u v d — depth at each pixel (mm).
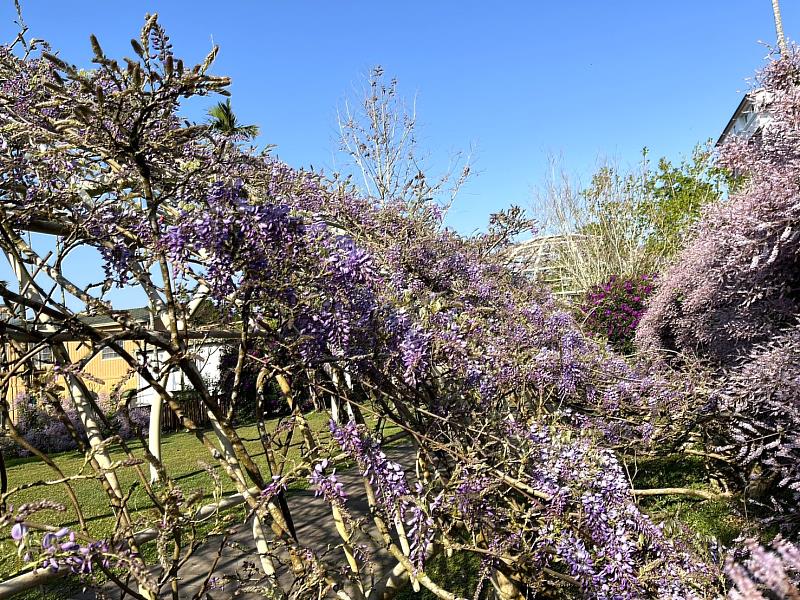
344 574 1972
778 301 4043
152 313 1977
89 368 10664
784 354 3396
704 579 1799
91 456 1398
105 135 1533
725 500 3949
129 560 1277
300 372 1924
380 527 2166
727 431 3922
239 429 7855
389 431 7547
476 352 2625
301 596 1715
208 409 1884
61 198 1674
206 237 1556
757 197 3588
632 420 3982
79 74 1659
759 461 3725
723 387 3879
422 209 3871
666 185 14797
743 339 4535
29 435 9672
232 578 1656
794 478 3160
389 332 2115
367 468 1780
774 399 3434
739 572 1194
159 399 3529
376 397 2193
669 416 3965
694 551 1938
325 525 4891
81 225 1651
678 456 5332
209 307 2238
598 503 1984
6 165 1645
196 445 9672
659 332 6113
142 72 1401
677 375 4180
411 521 1868
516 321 3680
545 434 2281
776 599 1283
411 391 2305
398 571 2168
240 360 1736
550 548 2012
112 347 1572
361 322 1964
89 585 1429
